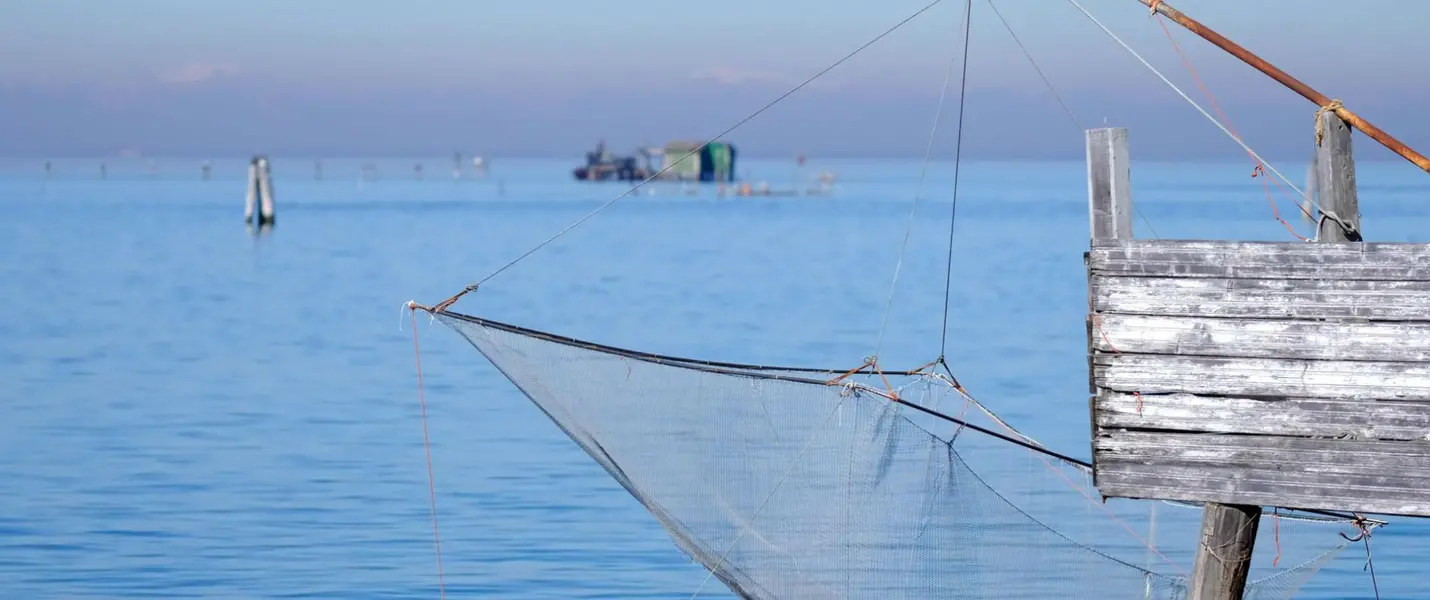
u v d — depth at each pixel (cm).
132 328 5659
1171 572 1678
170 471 2981
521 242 11238
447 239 11612
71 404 3866
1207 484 1244
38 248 10269
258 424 3547
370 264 8975
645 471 1434
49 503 2692
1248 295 1241
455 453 3169
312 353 4928
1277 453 1233
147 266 8769
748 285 7462
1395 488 1213
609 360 1433
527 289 7269
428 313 1456
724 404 1432
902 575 1423
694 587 2214
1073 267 8638
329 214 16488
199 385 4216
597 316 5994
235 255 9750
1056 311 6169
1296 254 1235
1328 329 1228
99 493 2780
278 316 6097
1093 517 1911
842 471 1428
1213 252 1245
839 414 1433
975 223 14250
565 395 1436
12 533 2475
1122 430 1261
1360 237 1313
